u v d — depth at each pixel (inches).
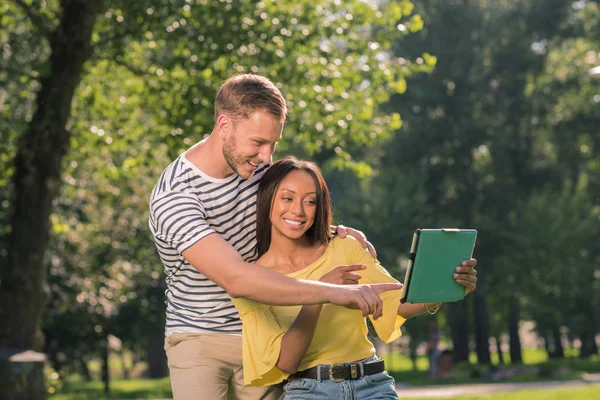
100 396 1097.4
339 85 626.5
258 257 177.3
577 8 1658.5
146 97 652.7
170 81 618.2
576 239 1560.0
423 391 967.0
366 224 1491.1
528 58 1621.6
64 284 951.6
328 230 173.3
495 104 1617.9
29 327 576.1
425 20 1612.9
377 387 168.9
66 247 944.3
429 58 661.9
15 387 520.1
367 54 645.9
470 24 1600.6
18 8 639.8
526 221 1571.1
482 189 1635.1
